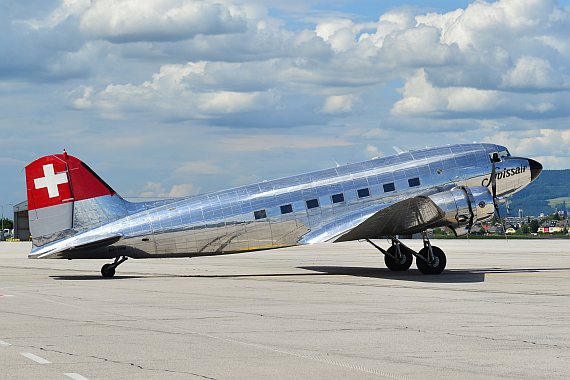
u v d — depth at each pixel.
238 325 15.97
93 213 29.03
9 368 11.30
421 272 31.25
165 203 29.78
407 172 31.27
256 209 30.06
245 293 23.38
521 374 10.96
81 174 29.03
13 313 18.19
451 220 29.23
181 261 46.09
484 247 63.31
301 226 30.31
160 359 12.09
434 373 11.03
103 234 28.86
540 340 13.93
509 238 98.19
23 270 37.72
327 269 36.06
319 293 23.23
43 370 11.16
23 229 120.88
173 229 29.39
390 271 33.19
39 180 28.80
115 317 17.36
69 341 13.85
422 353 12.62
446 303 20.16
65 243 28.70
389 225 29.92
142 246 29.28
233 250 30.09
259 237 30.11
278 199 30.28
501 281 27.53
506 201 32.16
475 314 17.77
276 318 17.12
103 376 10.76
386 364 11.70
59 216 28.81
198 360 12.00
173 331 15.12
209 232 29.69
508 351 12.80
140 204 29.66
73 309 19.02
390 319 16.91
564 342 13.70
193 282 28.14
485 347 13.20
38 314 17.98
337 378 10.69
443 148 32.12
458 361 11.94
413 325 15.91
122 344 13.52
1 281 29.03
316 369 11.30
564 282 26.98
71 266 41.81
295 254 55.81
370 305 19.77
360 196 30.78
